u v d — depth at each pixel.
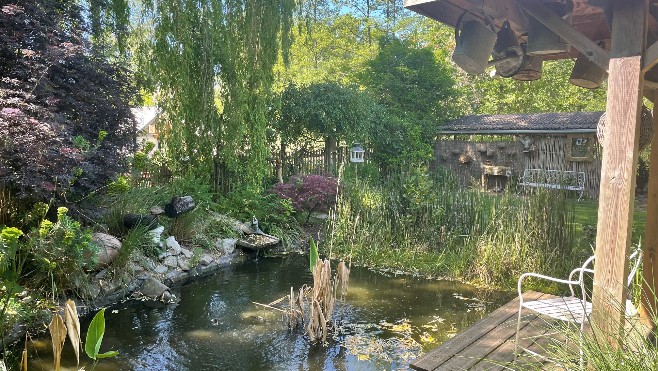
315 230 8.48
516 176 13.46
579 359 2.19
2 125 3.89
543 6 2.46
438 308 5.03
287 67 9.41
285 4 8.95
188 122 8.38
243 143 8.94
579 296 5.03
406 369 3.69
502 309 4.00
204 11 8.30
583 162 12.23
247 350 4.00
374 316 4.79
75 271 4.68
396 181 7.77
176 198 6.83
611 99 2.29
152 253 6.16
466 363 3.01
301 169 10.52
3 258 3.69
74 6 5.70
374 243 7.13
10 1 4.72
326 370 3.67
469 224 6.73
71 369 3.57
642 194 12.25
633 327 2.15
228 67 8.57
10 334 3.90
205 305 5.10
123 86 5.80
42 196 4.47
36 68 4.57
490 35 2.74
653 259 3.30
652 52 2.17
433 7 2.95
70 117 5.02
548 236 5.85
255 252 7.39
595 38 3.61
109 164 5.19
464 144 14.38
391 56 15.43
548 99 18.34
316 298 4.32
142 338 4.21
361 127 11.73
